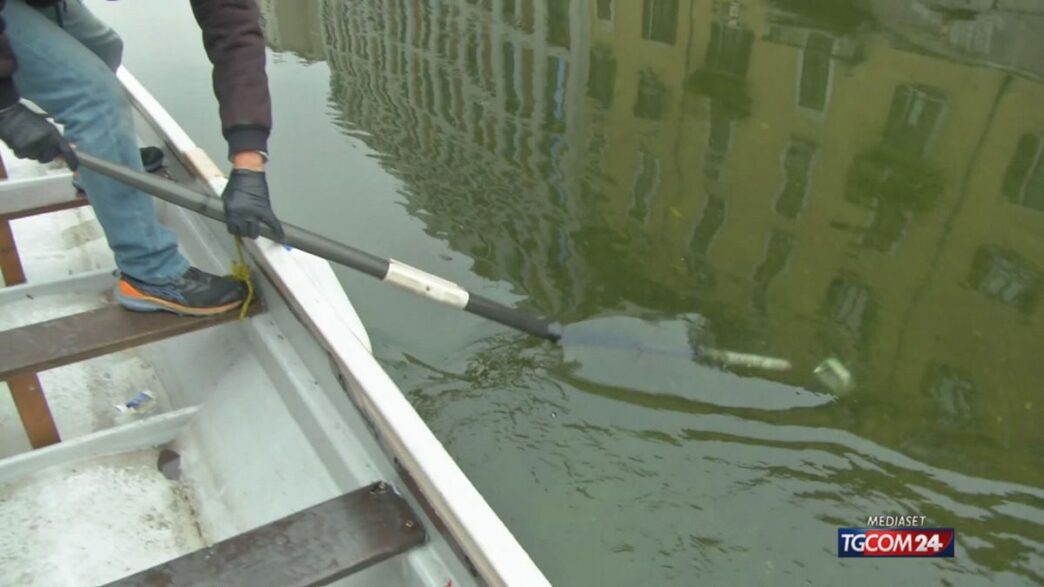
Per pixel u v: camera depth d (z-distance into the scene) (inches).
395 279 93.0
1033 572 106.3
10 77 67.2
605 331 138.1
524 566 48.9
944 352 147.2
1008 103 259.9
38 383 78.5
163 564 58.4
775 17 328.5
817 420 129.0
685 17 327.3
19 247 120.3
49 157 70.2
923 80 276.2
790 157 228.4
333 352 68.1
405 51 313.0
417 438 58.4
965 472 120.6
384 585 64.6
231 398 85.6
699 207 199.2
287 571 57.9
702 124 246.7
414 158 222.5
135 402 93.4
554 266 171.5
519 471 119.4
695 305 158.9
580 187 206.5
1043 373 142.3
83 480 80.7
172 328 81.2
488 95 269.3
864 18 326.6
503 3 353.4
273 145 229.5
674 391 131.6
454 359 138.0
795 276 170.9
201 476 81.9
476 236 181.8
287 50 316.2
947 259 179.6
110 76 77.2
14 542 74.5
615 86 273.0
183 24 351.3
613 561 109.0
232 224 74.5
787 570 107.6
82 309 106.4
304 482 73.6
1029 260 180.5
